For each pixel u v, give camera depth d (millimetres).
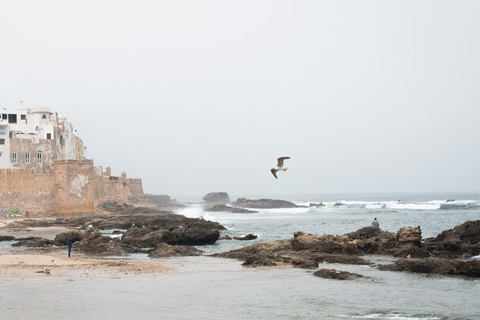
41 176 108125
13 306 34219
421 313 33469
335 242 56312
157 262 51875
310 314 33188
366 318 32469
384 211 164250
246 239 75750
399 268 46375
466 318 32375
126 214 118125
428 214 144625
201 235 68750
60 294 37344
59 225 97000
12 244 66312
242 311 33812
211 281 42094
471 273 43875
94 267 47531
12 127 135875
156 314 32969
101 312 33188
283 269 47656
